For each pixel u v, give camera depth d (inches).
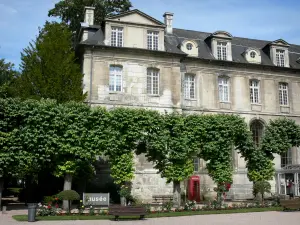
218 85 1279.5
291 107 1352.1
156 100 1148.5
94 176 1023.0
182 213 753.0
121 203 847.7
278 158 1293.1
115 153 851.4
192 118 916.6
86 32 1173.7
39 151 812.0
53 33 1034.1
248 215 740.0
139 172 1074.1
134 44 1162.0
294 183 1137.4
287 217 703.7
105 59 1126.4
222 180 900.6
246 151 974.4
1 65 1233.4
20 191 1087.6
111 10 1482.5
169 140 879.1
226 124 922.7
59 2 1414.9
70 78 999.6
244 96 1296.8
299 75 1381.6
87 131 838.5
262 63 1341.0
